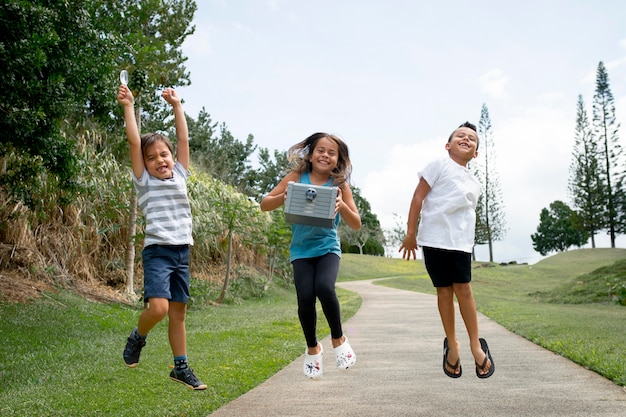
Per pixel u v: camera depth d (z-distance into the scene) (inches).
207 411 138.4
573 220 2132.1
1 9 204.8
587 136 2037.4
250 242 655.8
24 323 261.3
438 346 250.5
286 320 355.9
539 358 212.5
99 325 290.4
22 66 217.9
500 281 1337.4
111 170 442.6
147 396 150.4
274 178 1861.5
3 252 346.9
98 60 265.3
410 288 1082.7
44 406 136.8
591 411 134.7
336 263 139.6
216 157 1274.6
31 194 313.1
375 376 182.4
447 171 148.6
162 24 581.6
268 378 181.0
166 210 130.0
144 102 414.0
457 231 145.3
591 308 525.7
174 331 134.2
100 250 439.8
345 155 149.6
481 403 144.4
